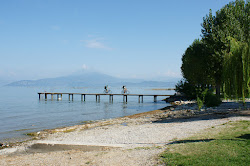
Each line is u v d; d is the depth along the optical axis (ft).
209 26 119.75
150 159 28.96
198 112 90.74
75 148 40.65
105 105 177.99
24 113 123.03
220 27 114.83
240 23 109.81
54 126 80.74
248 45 48.49
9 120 96.53
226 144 32.37
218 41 109.81
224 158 26.37
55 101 227.61
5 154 40.86
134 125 71.72
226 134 40.68
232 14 110.63
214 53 112.16
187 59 143.02
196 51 133.08
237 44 56.44
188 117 76.95
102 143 41.60
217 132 43.83
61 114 118.11
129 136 49.37
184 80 143.54
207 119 66.69
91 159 31.60
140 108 151.74
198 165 24.82
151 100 247.91
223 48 107.34
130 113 122.21
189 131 48.98
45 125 83.10
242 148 29.91
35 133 65.31
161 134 48.55
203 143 34.22
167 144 37.27
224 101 128.67
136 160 29.27
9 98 280.72
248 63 48.03
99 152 35.65
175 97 207.31
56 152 38.58
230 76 56.95
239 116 64.49
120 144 40.37
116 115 113.29
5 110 138.92
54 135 61.41
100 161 30.17
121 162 29.01
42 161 32.94
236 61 55.01
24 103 198.80
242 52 49.11
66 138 52.85
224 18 115.03
